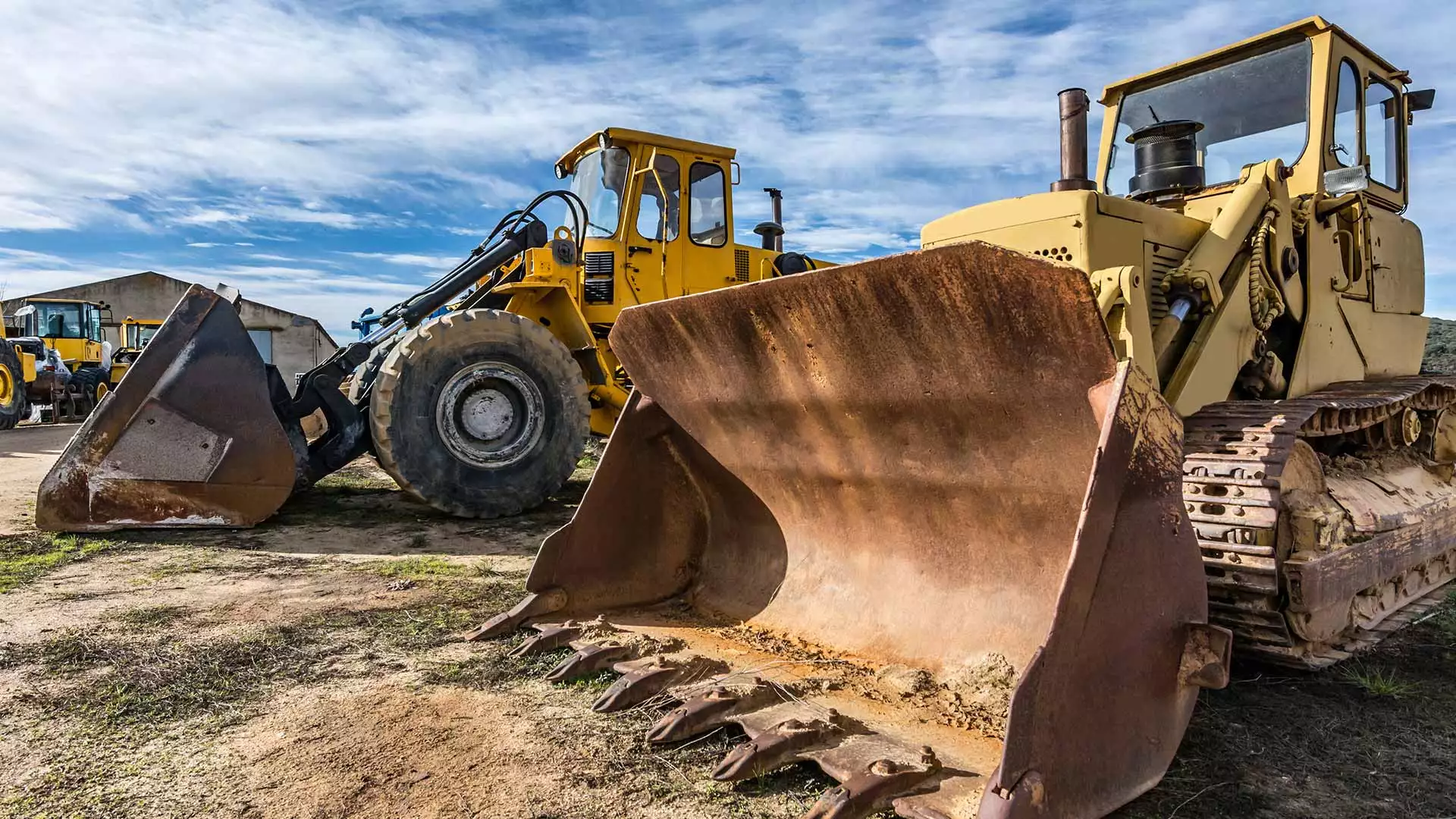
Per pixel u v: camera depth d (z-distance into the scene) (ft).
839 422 10.91
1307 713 9.84
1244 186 13.75
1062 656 6.92
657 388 13.04
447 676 10.79
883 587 11.19
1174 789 7.92
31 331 71.05
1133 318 10.87
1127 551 7.48
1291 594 10.41
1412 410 15.30
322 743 8.81
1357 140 15.92
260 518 20.31
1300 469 11.53
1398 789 8.07
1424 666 11.48
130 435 19.11
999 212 13.25
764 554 12.94
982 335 8.56
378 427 20.99
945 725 8.80
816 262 29.58
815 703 9.34
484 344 22.07
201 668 10.89
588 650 10.89
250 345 20.20
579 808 7.59
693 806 7.65
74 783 7.93
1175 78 16.98
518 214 25.64
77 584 14.96
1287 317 14.42
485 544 19.26
